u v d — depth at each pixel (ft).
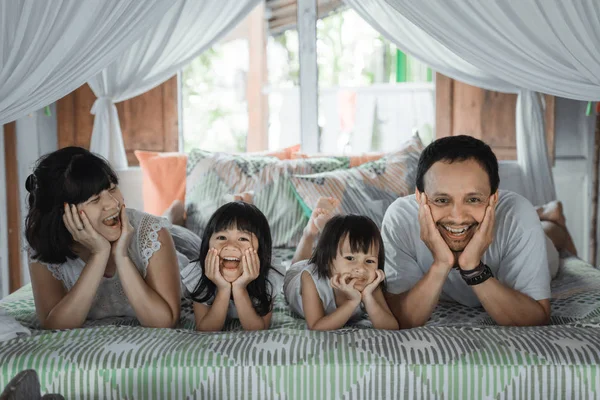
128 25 6.35
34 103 6.26
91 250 5.33
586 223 12.41
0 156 10.96
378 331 4.89
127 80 10.27
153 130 12.24
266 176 9.40
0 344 4.74
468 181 4.99
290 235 8.95
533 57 6.63
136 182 10.78
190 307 6.43
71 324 5.28
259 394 4.30
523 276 5.44
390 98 13.71
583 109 12.21
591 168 12.28
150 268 5.62
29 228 5.41
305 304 5.44
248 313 5.29
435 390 4.25
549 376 4.21
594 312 5.55
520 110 10.54
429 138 13.65
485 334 4.72
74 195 5.12
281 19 14.24
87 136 12.03
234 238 5.32
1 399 3.11
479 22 6.61
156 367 4.31
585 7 6.40
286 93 14.43
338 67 13.74
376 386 4.26
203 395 4.30
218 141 13.78
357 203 8.85
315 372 4.27
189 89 13.25
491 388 4.22
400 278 5.82
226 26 9.95
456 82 11.94
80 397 4.30
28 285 7.64
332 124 13.99
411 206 5.98
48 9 6.07
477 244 5.04
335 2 13.43
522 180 10.71
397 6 6.68
